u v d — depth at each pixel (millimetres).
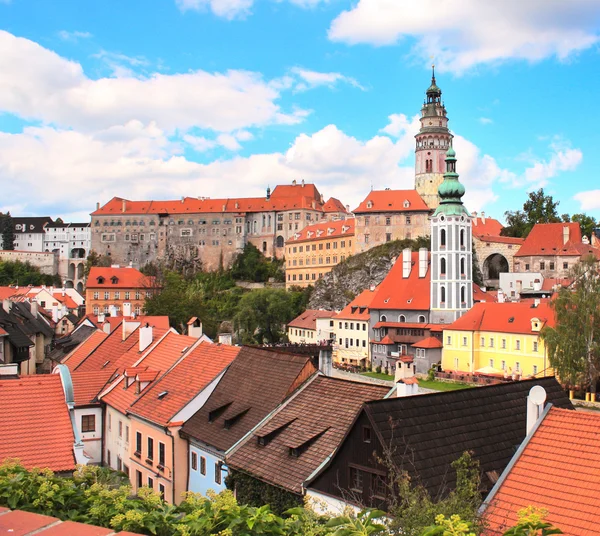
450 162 132125
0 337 67688
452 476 26984
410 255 144375
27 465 28797
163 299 146125
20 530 8258
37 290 176875
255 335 175375
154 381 49656
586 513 19531
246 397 41125
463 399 31297
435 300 132000
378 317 141875
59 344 93812
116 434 50625
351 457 28484
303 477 31297
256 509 13594
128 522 12984
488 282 183875
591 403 83000
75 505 14828
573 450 21781
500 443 30312
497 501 21062
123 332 65438
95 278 188875
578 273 89500
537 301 112500
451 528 12977
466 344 117500
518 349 107938
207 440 39312
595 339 85312
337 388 37344
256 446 36031
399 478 22422
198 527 12711
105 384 54562
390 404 28516
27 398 32094
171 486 41844
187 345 53312
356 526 13477
